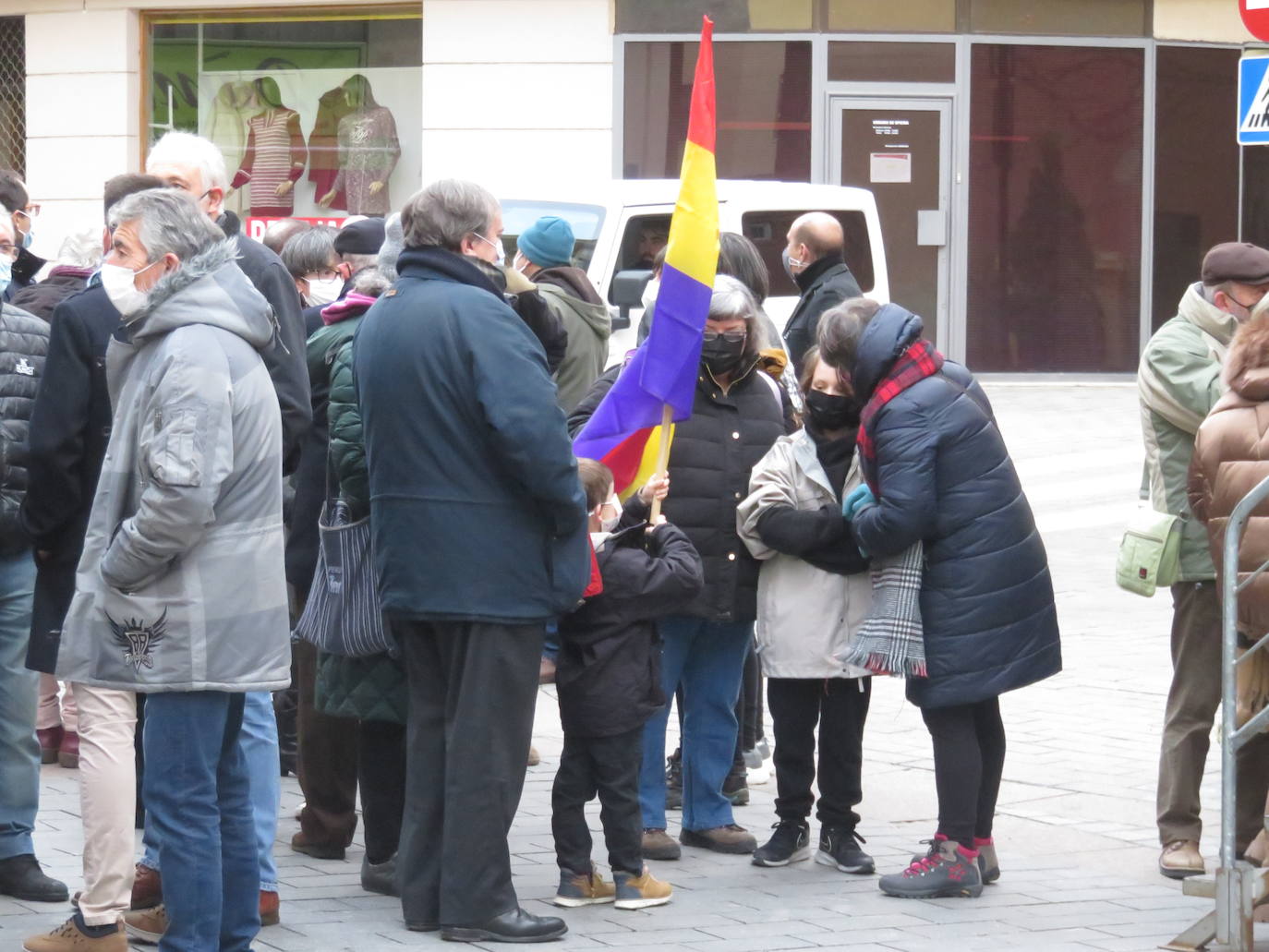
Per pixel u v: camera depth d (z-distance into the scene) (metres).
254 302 5.69
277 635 5.68
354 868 7.40
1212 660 7.36
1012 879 7.34
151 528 5.37
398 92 23.19
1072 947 6.35
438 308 6.21
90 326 6.28
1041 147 23.77
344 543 6.69
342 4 23.14
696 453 7.44
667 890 6.91
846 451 7.32
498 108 22.75
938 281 23.64
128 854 5.98
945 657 6.88
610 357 13.63
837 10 23.08
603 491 6.76
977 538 6.88
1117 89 23.88
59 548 6.42
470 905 6.32
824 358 7.21
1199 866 7.34
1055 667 7.02
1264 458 6.32
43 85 24.09
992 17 23.42
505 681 6.30
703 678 7.70
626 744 6.80
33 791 6.77
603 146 22.73
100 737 5.94
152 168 6.67
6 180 8.86
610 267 14.03
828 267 10.28
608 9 22.58
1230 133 24.45
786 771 7.55
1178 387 7.25
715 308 7.38
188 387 5.41
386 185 23.31
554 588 6.31
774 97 23.16
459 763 6.30
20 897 6.71
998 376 23.94
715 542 7.43
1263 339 6.42
